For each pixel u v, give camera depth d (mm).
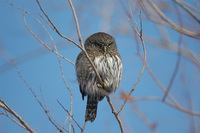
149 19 8852
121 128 9906
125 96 7762
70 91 10164
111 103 9984
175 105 7625
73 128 9367
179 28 8086
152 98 7707
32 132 9125
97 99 12578
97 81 12094
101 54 12344
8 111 9195
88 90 12398
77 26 9375
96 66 12070
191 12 7297
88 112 12641
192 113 7523
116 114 9852
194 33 7984
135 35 9188
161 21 8688
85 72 12188
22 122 9125
